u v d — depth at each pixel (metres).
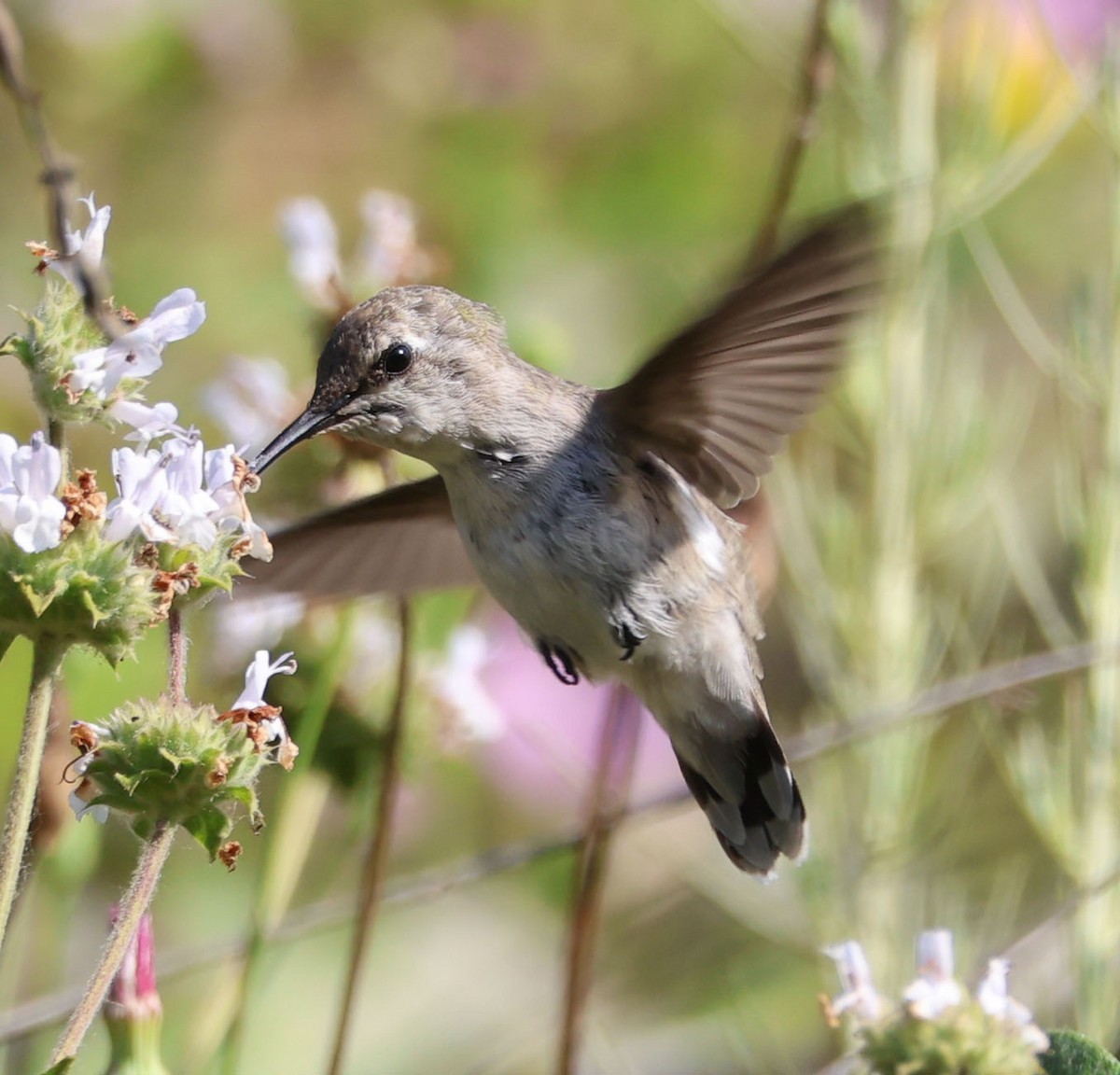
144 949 3.32
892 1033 3.32
